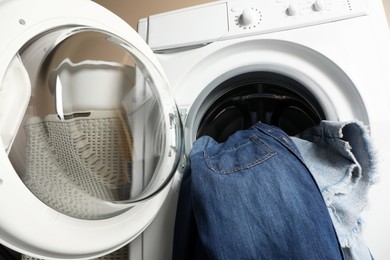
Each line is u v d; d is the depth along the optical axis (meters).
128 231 0.45
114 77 0.54
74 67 0.48
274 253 0.35
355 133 0.46
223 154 0.51
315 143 0.55
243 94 0.69
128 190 0.49
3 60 0.31
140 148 0.53
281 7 0.60
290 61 0.59
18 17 0.34
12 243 0.32
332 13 0.56
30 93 0.37
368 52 0.53
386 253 0.46
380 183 0.48
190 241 0.49
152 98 0.54
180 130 0.56
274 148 0.47
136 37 0.53
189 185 0.53
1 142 0.30
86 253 0.39
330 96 0.55
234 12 0.63
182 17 0.67
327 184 0.46
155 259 0.56
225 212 0.39
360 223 0.44
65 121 0.44
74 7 0.42
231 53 0.64
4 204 0.29
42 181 0.37
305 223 0.36
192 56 0.64
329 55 0.54
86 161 0.45
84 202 0.42
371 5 0.55
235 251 0.36
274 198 0.39
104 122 0.50
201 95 0.62
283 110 0.71
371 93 0.52
